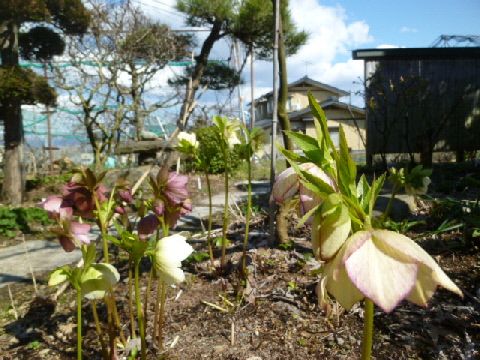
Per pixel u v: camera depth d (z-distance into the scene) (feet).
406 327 6.45
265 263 9.21
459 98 31.45
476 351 5.67
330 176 3.16
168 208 6.06
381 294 2.38
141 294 8.65
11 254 14.58
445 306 6.87
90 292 4.25
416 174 7.49
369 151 32.22
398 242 2.52
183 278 4.66
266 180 34.17
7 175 28.25
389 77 32.60
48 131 49.98
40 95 26.94
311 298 7.63
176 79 41.60
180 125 13.43
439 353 5.71
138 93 34.53
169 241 4.75
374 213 12.37
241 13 33.83
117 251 11.60
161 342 6.35
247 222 8.47
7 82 25.07
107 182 26.23
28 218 20.27
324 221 2.59
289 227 12.22
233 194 25.21
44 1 29.25
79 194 5.23
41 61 35.37
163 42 35.99
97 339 7.09
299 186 3.34
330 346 6.23
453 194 17.71
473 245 9.34
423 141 26.55
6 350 7.07
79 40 32.78
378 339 6.26
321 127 2.89
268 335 6.63
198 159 9.20
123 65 34.40
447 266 8.56
